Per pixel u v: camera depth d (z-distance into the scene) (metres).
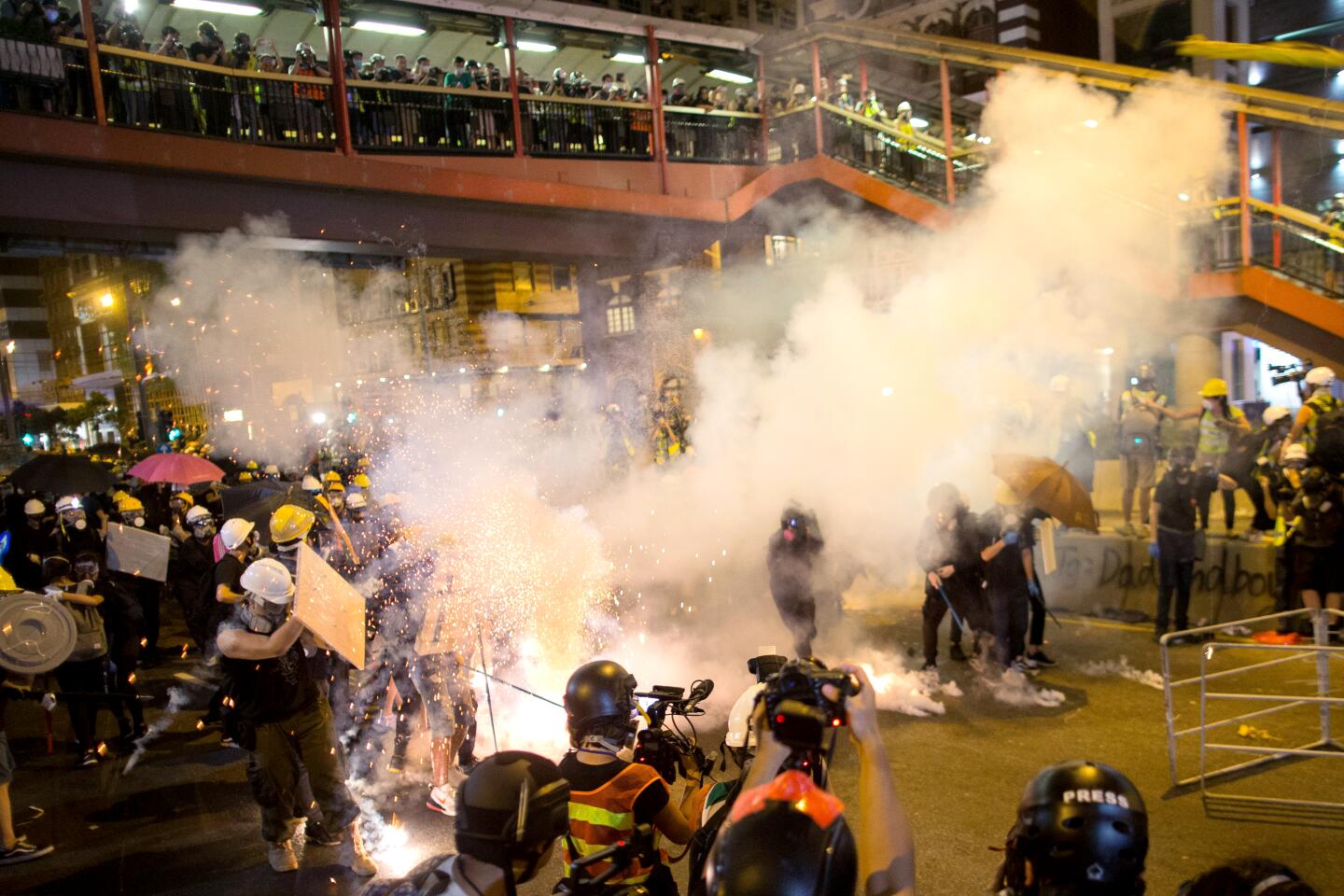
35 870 5.59
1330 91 22.45
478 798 1.88
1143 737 6.72
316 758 5.27
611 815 2.97
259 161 12.94
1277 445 9.58
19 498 11.46
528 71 19.56
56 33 11.36
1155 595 10.05
